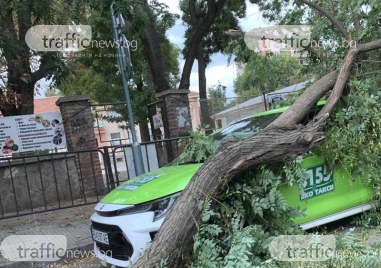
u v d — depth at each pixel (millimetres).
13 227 7602
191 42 14148
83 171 9742
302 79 7828
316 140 4715
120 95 17109
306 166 5070
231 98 15664
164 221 4105
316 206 5137
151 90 16406
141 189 4723
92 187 9734
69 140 9859
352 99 5520
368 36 6555
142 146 9789
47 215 8398
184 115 11250
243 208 4398
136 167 7848
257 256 4090
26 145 9758
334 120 5406
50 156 8906
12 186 8844
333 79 5660
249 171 4531
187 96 11359
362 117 5391
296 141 4559
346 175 5402
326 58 7008
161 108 11422
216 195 4227
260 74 10250
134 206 4520
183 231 3977
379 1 5992
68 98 9859
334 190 5305
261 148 4410
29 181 9305
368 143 5441
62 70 9883
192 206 4066
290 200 4898
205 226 4035
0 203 8180
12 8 6461
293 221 4746
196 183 4184
